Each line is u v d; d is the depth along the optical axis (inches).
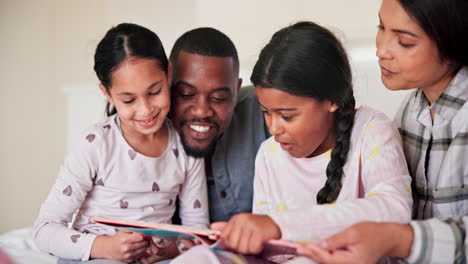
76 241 41.1
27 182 107.2
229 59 46.4
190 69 44.6
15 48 107.0
